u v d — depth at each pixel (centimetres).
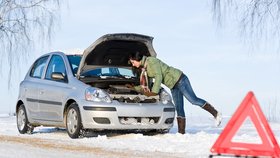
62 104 1195
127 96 1167
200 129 1511
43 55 1349
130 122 1145
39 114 1283
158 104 1178
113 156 792
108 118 1123
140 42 1229
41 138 1110
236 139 1090
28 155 790
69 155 796
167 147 936
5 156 775
